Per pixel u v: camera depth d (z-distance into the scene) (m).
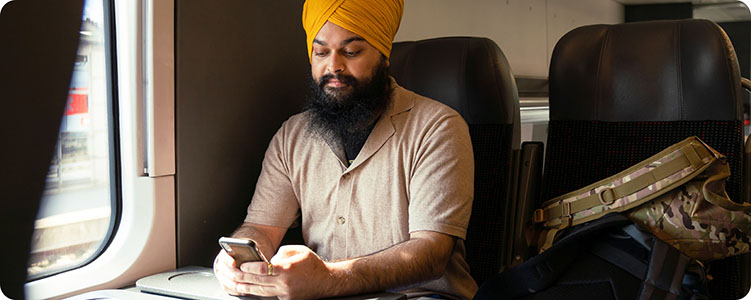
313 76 1.71
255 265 1.32
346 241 1.70
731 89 1.71
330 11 1.61
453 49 2.06
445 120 1.64
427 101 1.71
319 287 1.33
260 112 1.95
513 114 2.01
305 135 1.79
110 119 1.58
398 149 1.65
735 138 1.70
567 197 1.83
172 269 1.67
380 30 1.65
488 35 4.22
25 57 1.40
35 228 1.43
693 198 1.60
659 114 1.81
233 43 1.83
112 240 1.59
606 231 1.62
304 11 1.70
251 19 1.89
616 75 1.88
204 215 1.76
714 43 1.75
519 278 1.57
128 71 1.57
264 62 1.95
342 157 1.73
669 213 1.62
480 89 1.99
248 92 1.90
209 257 1.79
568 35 2.00
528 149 1.99
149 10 1.56
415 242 1.50
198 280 1.52
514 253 1.97
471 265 1.98
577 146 1.92
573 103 1.95
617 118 1.87
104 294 1.43
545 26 5.24
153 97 1.58
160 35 1.58
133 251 1.57
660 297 1.42
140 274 1.58
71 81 1.49
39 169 1.44
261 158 1.97
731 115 1.71
